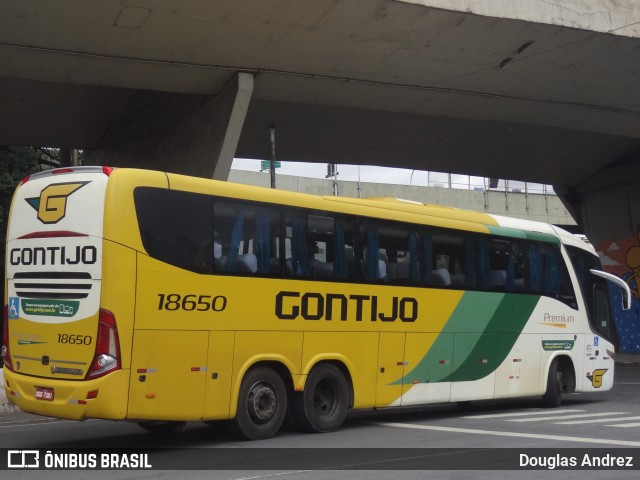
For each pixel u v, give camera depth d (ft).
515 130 86.07
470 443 32.24
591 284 51.29
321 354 34.83
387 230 38.50
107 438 34.42
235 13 50.08
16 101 68.28
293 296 33.86
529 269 46.37
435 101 67.56
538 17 55.52
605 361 51.24
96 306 27.78
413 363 38.88
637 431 36.22
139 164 72.38
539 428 37.50
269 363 33.45
